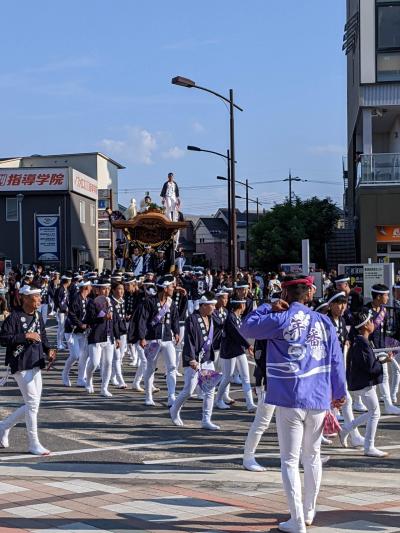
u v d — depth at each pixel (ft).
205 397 38.22
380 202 108.78
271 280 96.63
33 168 183.11
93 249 204.85
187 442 35.40
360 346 32.58
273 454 32.83
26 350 32.12
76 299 51.90
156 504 23.86
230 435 37.04
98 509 23.34
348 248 146.41
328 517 22.40
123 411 43.42
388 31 113.19
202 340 38.65
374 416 32.78
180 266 108.47
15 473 28.94
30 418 32.53
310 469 21.42
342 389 21.75
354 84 134.41
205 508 23.38
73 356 52.49
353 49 135.03
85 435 36.96
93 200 205.36
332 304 34.01
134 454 32.86
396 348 41.01
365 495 25.23
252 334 21.38
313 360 21.16
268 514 22.67
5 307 92.53
